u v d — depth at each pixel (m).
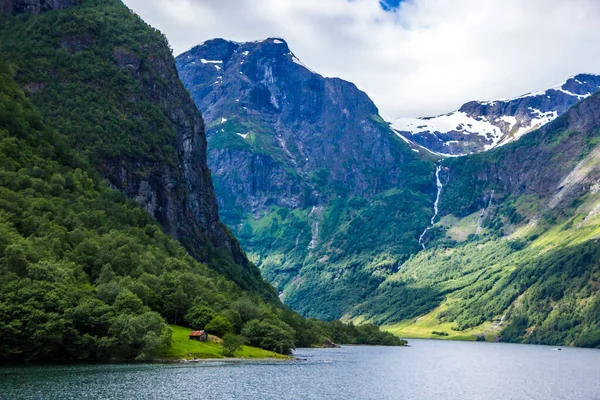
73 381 154.88
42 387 144.62
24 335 177.12
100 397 137.00
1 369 168.12
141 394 144.25
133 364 194.25
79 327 192.25
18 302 181.25
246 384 173.88
